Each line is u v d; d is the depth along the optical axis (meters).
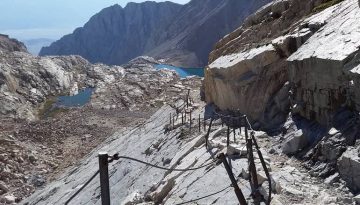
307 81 18.91
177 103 40.41
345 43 17.48
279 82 22.89
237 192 10.62
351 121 15.77
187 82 80.94
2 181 35.47
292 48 22.84
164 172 22.31
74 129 56.38
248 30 32.88
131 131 42.47
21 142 47.56
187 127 28.41
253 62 24.08
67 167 40.47
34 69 91.50
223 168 17.48
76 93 91.06
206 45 173.62
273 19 31.05
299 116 19.88
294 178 15.11
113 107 72.81
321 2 27.11
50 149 47.12
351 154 14.37
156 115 42.19
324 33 20.28
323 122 17.73
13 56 94.44
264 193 13.91
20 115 67.31
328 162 15.53
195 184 17.61
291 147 17.92
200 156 20.50
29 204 31.70
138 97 77.56
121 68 117.62
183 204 16.25
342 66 16.22
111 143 42.50
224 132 22.69
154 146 29.81
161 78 96.06
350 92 15.99
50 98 85.00
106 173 8.62
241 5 182.25
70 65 110.75
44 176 38.53
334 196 13.66
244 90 24.42
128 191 24.17
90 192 27.11
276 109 22.14
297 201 13.41
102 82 101.00
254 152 17.80
